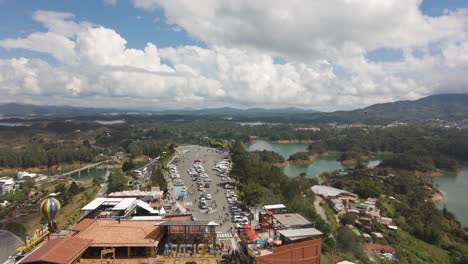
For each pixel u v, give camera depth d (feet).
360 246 426.51
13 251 334.03
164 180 557.33
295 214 312.09
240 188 535.60
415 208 646.74
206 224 289.74
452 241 526.16
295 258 254.27
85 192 588.50
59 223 418.10
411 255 443.32
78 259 246.47
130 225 303.89
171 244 281.95
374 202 646.33
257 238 274.16
